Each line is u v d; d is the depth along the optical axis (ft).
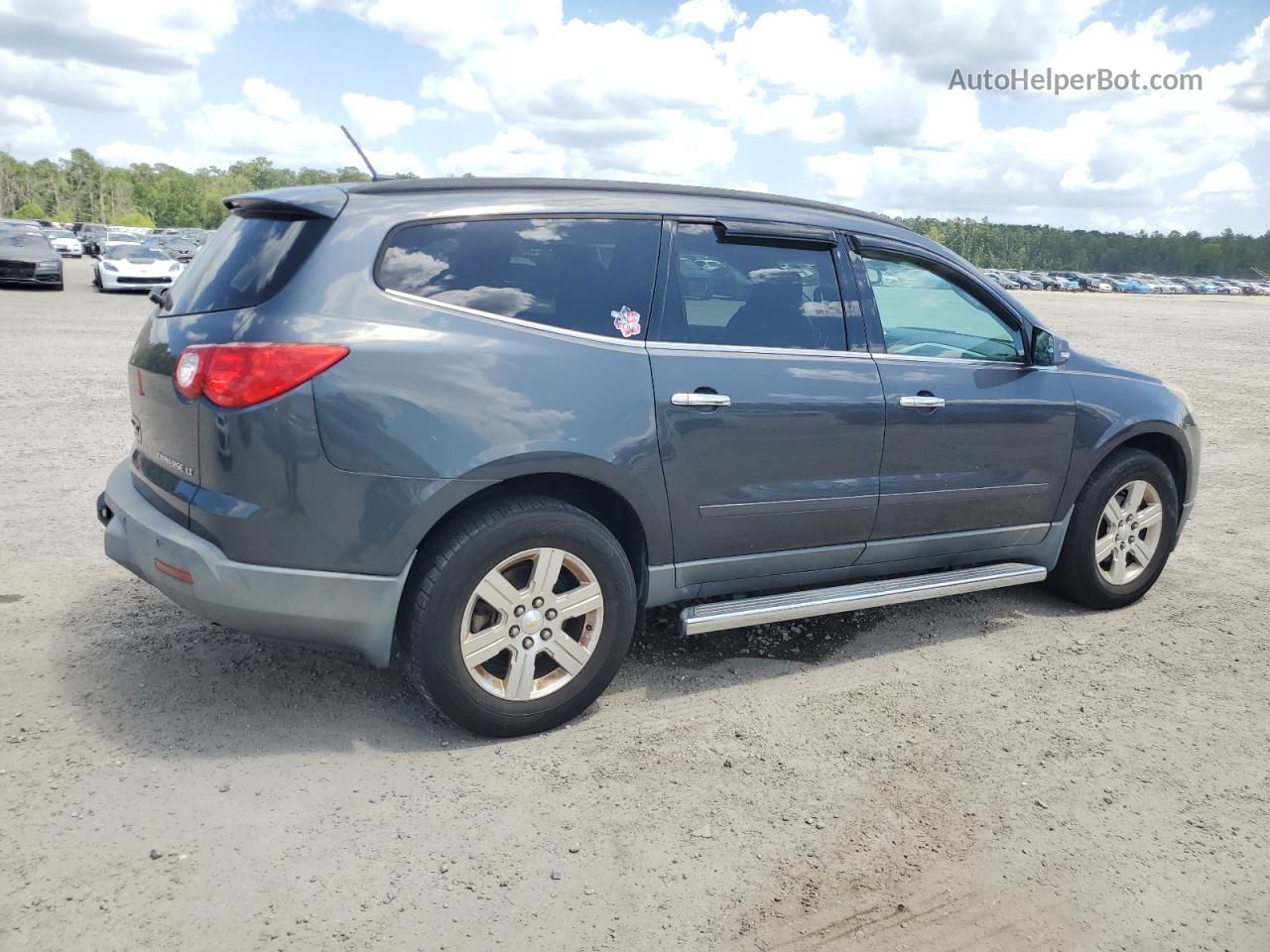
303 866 8.55
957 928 8.20
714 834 9.36
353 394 9.73
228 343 9.74
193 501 9.98
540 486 11.28
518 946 7.71
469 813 9.50
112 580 14.98
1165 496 16.22
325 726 11.04
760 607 12.42
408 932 7.80
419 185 10.83
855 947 7.92
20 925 7.59
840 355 12.83
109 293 79.05
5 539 16.61
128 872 8.31
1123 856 9.32
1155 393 16.12
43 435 24.84
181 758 10.18
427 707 11.66
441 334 10.21
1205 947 8.13
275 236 10.41
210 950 7.47
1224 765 11.16
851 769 10.69
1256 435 34.37
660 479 11.44
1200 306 196.34
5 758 9.93
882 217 13.97
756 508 12.24
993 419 14.05
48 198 652.89
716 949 7.80
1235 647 14.76
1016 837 9.53
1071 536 15.51
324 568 9.96
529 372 10.56
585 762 10.60
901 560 14.07
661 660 13.35
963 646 14.40
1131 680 13.41
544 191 11.38
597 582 11.13
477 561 10.34
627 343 11.31
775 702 12.27
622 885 8.54
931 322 13.91
